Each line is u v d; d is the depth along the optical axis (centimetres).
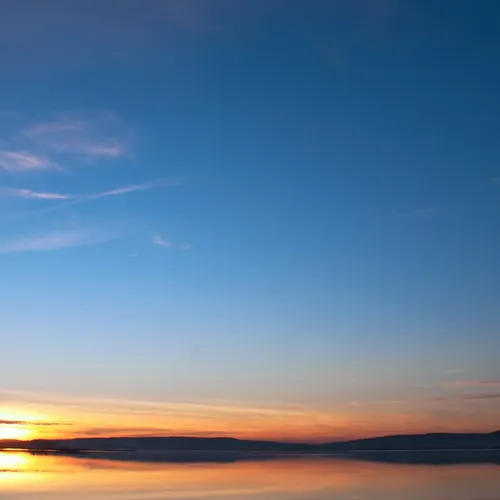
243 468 6969
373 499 4075
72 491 4547
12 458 9875
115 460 9156
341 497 4172
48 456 10931
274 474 6025
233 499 4106
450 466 7119
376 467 7069
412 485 4878
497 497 4109
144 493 4416
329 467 7094
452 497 4119
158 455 11688
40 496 4272
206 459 9544
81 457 10431
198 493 4409
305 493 4397
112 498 4153
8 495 4334
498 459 8888
